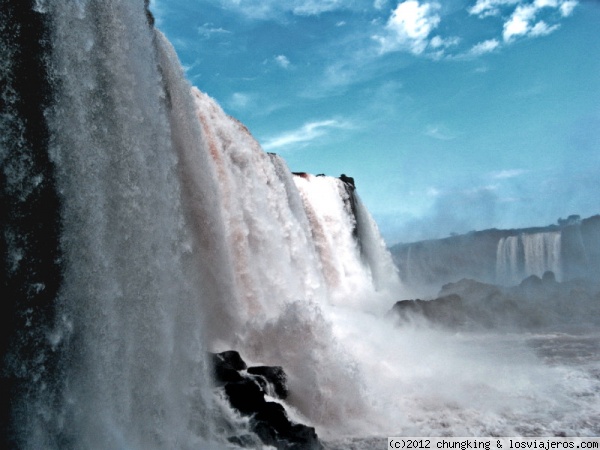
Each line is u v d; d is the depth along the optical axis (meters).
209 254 12.17
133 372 7.64
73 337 6.84
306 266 18.75
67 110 7.31
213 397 8.72
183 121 12.22
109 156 8.01
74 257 7.06
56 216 6.91
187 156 12.16
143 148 8.84
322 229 25.44
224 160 14.93
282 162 21.75
